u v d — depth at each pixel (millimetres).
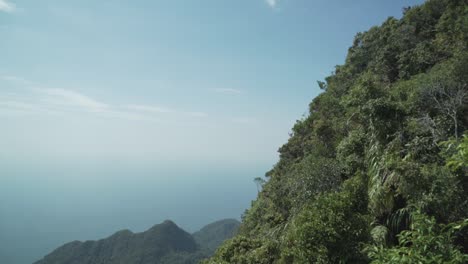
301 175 12961
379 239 7488
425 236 3180
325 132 19000
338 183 11586
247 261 12461
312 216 8359
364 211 8961
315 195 11492
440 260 2883
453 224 3289
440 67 13633
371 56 26734
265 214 20859
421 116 10961
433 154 9055
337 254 7391
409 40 22297
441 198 7027
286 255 9523
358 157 11797
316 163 12805
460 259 3018
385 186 8422
